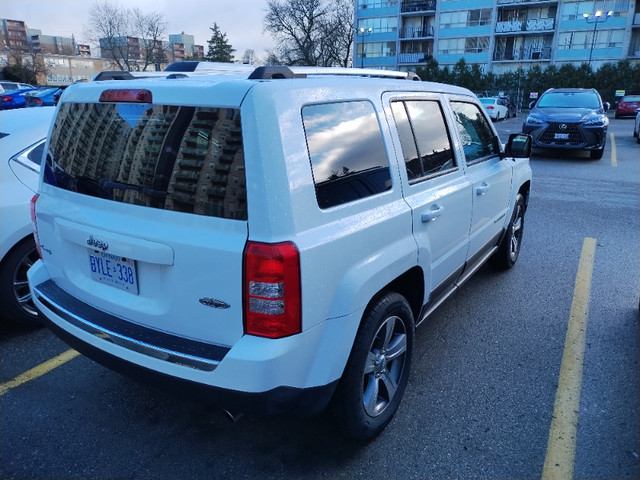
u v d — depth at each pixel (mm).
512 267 5277
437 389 3137
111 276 2352
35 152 3895
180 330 2150
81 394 3104
